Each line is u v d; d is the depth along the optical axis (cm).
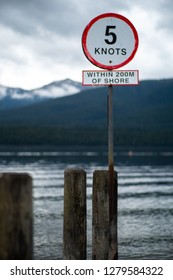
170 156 18575
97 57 746
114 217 778
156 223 2800
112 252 784
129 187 5375
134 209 3484
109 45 746
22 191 381
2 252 382
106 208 791
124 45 748
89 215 2836
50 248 1984
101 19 743
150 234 2397
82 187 760
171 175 7469
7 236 381
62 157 15912
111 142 759
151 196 4438
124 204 3800
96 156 17338
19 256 384
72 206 760
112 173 765
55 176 7044
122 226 2675
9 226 381
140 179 6575
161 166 10619
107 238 791
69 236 764
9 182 379
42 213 3189
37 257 1795
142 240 2222
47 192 4719
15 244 382
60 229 2516
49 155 17950
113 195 771
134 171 8544
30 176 385
